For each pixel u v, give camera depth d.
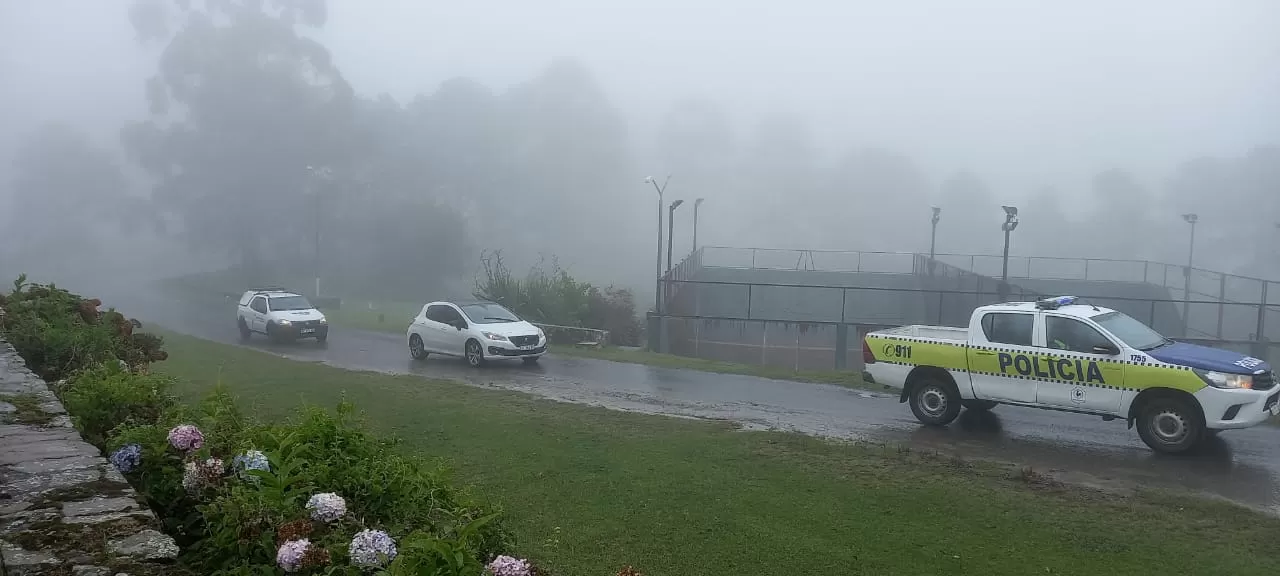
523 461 9.68
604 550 6.76
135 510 3.54
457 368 19.38
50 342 8.59
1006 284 23.83
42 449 4.45
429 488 4.57
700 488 8.55
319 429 4.77
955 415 12.01
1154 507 7.99
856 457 9.96
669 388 16.02
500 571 3.47
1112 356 10.54
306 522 3.53
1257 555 6.74
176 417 5.02
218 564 3.51
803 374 17.73
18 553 3.04
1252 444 10.78
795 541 6.98
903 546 6.88
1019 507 7.96
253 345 25.09
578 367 19.41
